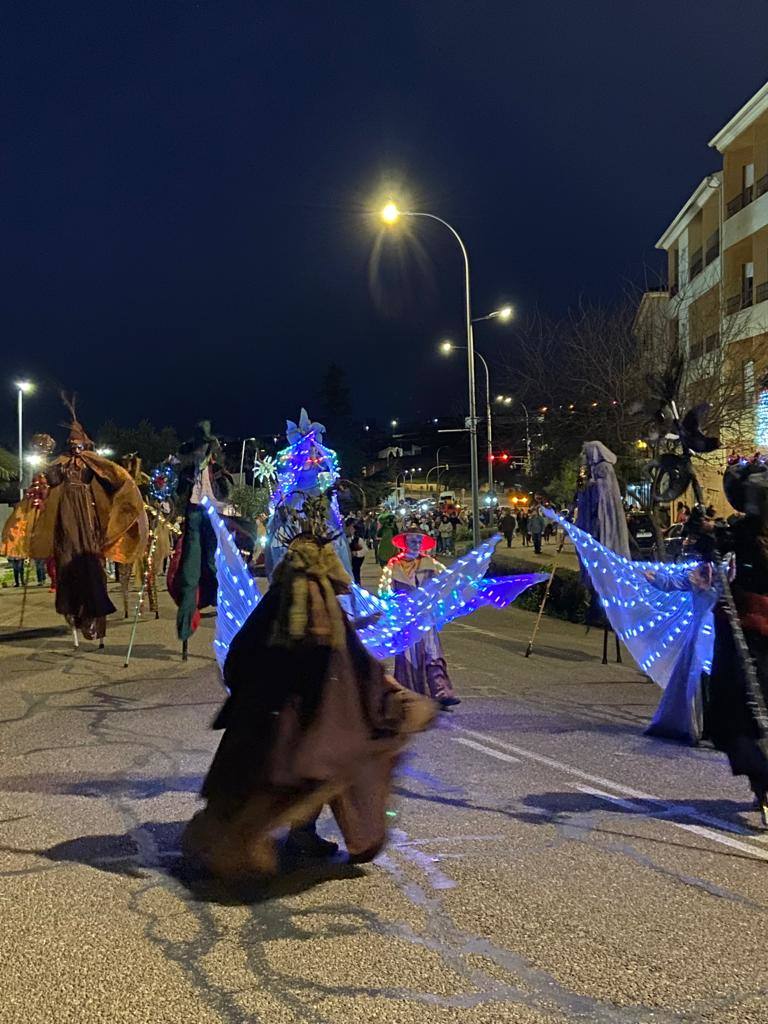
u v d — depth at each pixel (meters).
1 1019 3.72
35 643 13.42
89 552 12.34
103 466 12.47
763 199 29.84
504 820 6.10
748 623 6.22
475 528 28.91
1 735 8.16
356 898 4.86
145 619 16.33
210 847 4.98
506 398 33.12
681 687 8.19
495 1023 3.72
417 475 97.06
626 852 5.55
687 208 36.03
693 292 32.59
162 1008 3.81
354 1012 3.79
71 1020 3.72
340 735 4.92
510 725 8.84
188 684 10.48
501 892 4.95
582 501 13.17
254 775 4.84
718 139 31.94
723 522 6.74
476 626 16.91
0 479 39.62
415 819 6.11
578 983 4.03
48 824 5.94
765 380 23.47
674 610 8.56
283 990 3.96
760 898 4.92
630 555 13.12
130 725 8.54
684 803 6.50
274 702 4.92
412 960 4.21
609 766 7.42
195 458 12.03
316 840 5.41
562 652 13.73
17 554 12.30
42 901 4.80
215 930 4.50
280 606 5.07
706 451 8.64
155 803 6.36
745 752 6.03
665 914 4.71
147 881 5.07
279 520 7.47
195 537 12.02
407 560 9.57
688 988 3.99
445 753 7.77
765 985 4.02
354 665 5.14
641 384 24.39
